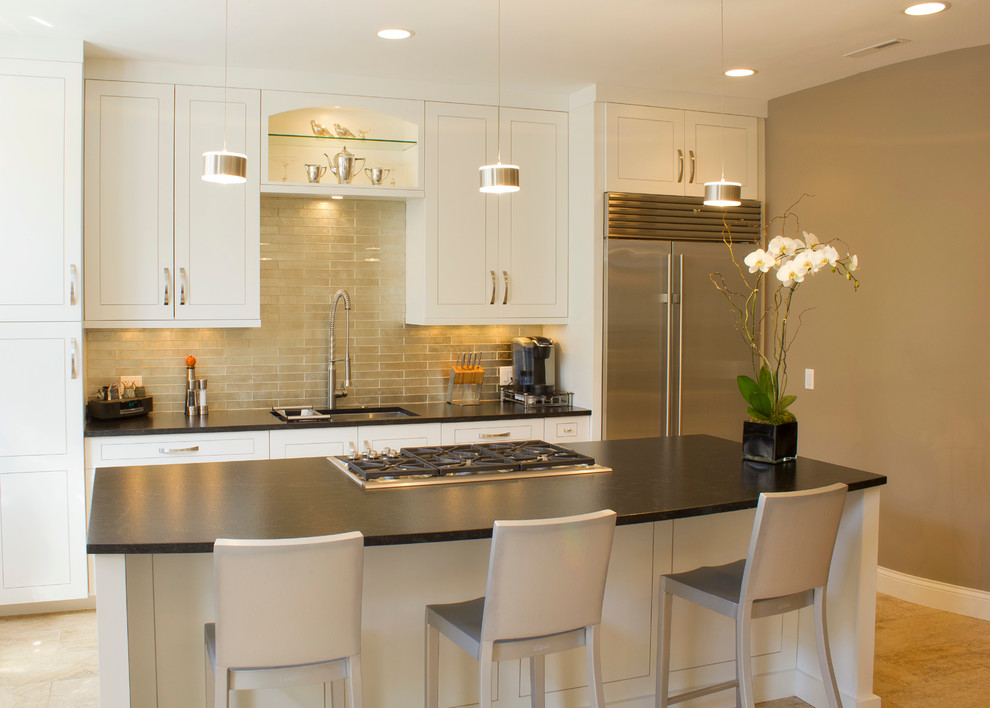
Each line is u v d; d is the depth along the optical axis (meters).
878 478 3.13
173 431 4.20
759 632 3.38
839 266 4.82
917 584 4.49
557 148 5.04
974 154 4.20
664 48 4.12
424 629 2.79
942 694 3.47
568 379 5.16
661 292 4.98
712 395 5.12
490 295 4.94
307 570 2.08
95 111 4.21
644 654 3.13
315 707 2.67
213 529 2.34
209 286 4.42
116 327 4.27
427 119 4.75
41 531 4.08
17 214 4.00
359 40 3.96
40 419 4.06
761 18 3.69
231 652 2.09
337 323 5.05
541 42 4.01
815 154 4.93
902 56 4.33
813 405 5.02
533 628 2.31
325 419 4.52
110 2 3.46
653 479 3.06
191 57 4.22
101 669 2.24
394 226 5.14
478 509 2.60
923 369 4.43
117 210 4.26
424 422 4.62
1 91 3.95
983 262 4.18
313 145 4.70
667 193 4.99
